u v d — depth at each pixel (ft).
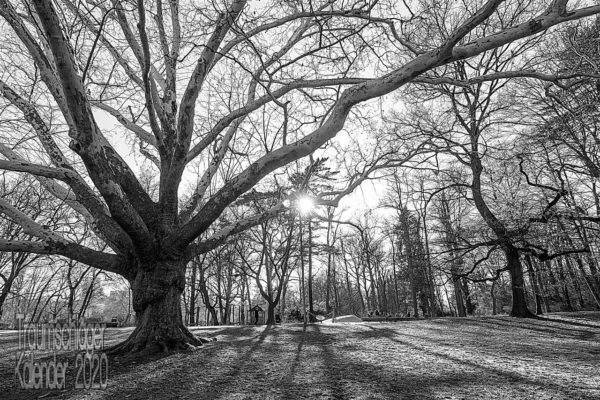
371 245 140.05
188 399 13.73
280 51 33.17
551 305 113.91
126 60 30.71
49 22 16.34
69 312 100.07
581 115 39.11
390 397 13.28
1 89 25.35
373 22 26.30
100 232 27.63
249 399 13.46
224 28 25.89
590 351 24.89
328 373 17.98
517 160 57.47
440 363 20.48
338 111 21.40
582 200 60.34
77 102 18.60
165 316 25.35
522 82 54.54
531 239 60.03
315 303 192.54
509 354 23.80
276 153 23.53
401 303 187.11
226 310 126.21
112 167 25.05
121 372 19.08
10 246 23.59
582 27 36.14
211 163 34.30
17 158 26.94
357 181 32.76
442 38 31.60
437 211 90.58
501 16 41.78
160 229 25.82
